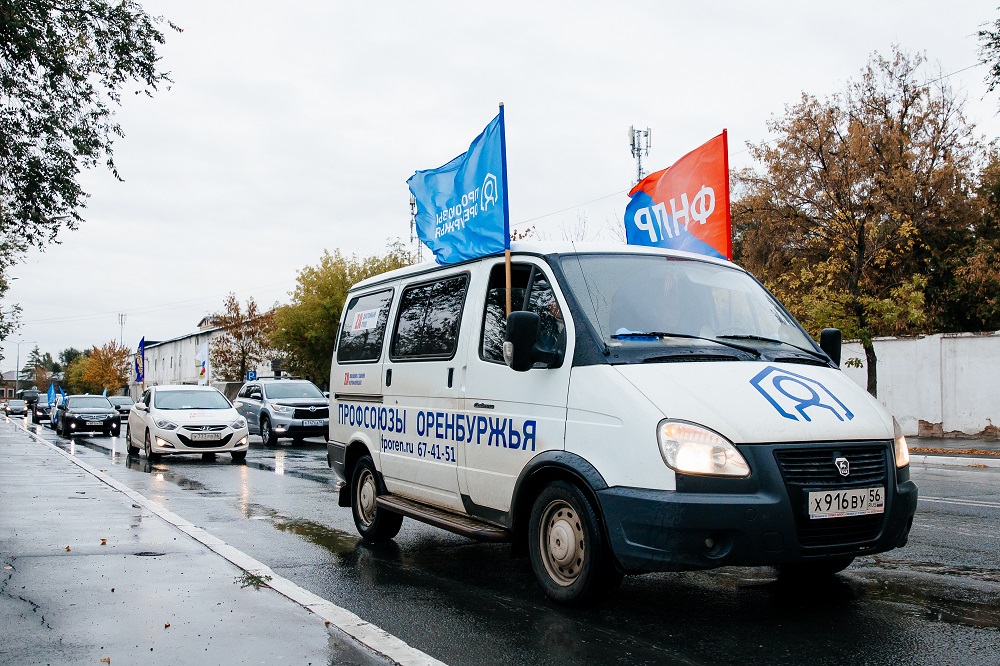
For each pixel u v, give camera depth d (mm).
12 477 12453
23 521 8172
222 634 4477
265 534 7867
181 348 81375
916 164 27609
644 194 9016
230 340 50688
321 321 38875
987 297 29500
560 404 5070
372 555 6852
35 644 4297
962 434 20047
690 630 4586
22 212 13711
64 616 4801
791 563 4391
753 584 5633
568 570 5051
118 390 86375
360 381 7645
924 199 27734
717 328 5520
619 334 5113
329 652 4195
